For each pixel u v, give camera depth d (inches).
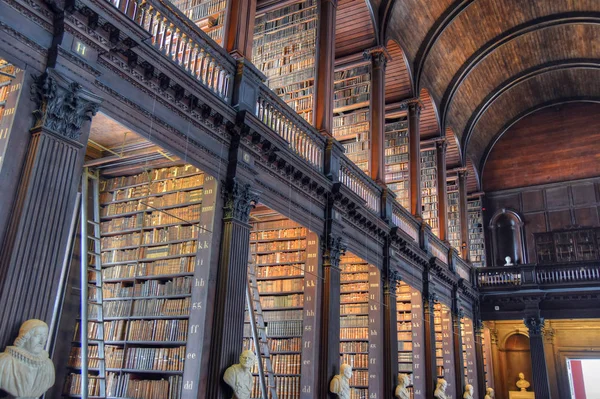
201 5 341.4
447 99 691.4
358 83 518.6
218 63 290.0
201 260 277.7
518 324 809.5
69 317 306.7
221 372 258.2
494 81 763.4
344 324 458.3
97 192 316.2
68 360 303.7
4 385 167.3
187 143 266.2
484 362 783.7
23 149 191.8
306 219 357.7
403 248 496.7
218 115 279.6
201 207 288.5
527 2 624.7
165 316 292.8
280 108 335.3
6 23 189.6
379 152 478.6
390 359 434.0
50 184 193.3
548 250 795.4
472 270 738.8
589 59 717.3
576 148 813.9
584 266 674.2
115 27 218.2
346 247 390.9
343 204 394.0
